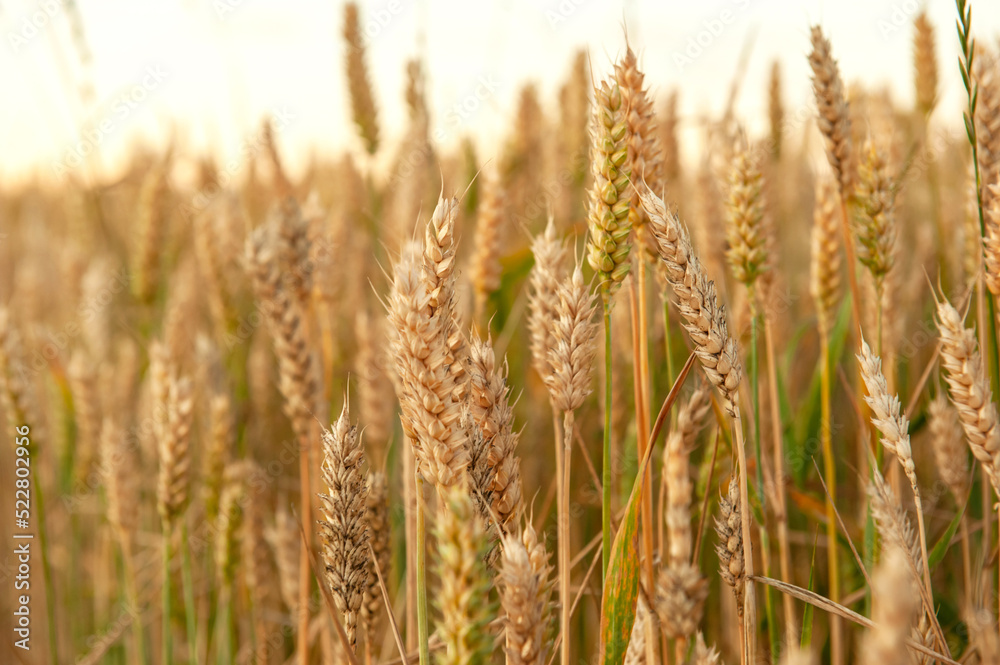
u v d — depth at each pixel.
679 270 0.62
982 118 0.74
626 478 0.83
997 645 0.66
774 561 0.89
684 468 0.69
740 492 0.65
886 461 0.80
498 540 0.62
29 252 2.15
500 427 0.63
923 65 1.03
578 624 0.89
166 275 1.57
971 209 0.81
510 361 1.22
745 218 0.76
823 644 0.86
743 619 0.65
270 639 1.00
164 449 0.82
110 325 1.67
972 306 0.82
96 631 1.14
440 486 0.60
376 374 0.92
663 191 0.71
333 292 0.99
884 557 0.66
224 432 0.91
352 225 1.53
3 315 0.85
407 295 0.60
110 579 1.12
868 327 0.84
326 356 0.98
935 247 1.11
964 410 0.63
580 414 0.96
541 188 1.41
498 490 0.63
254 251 0.84
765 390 0.89
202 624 1.00
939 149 1.09
